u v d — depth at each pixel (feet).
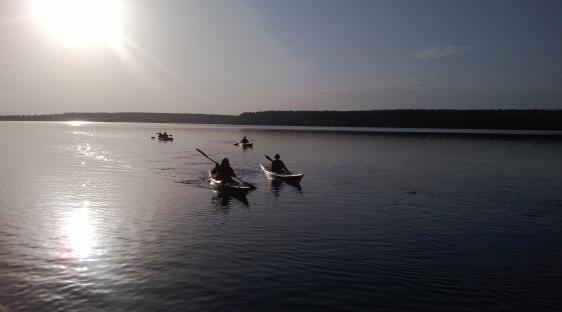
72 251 37.01
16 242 39.22
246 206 56.03
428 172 97.30
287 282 31.12
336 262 35.27
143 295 28.78
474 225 48.44
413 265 34.91
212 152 146.41
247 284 30.68
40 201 57.06
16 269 32.83
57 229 43.57
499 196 67.21
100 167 96.84
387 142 219.61
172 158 121.08
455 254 37.91
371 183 78.38
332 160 122.72
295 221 48.47
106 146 169.27
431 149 171.42
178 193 64.39
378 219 50.21
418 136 298.15
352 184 76.64
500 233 45.24
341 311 27.04
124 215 49.96
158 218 48.75
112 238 40.86
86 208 53.26
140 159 117.19
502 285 31.22
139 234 42.24
